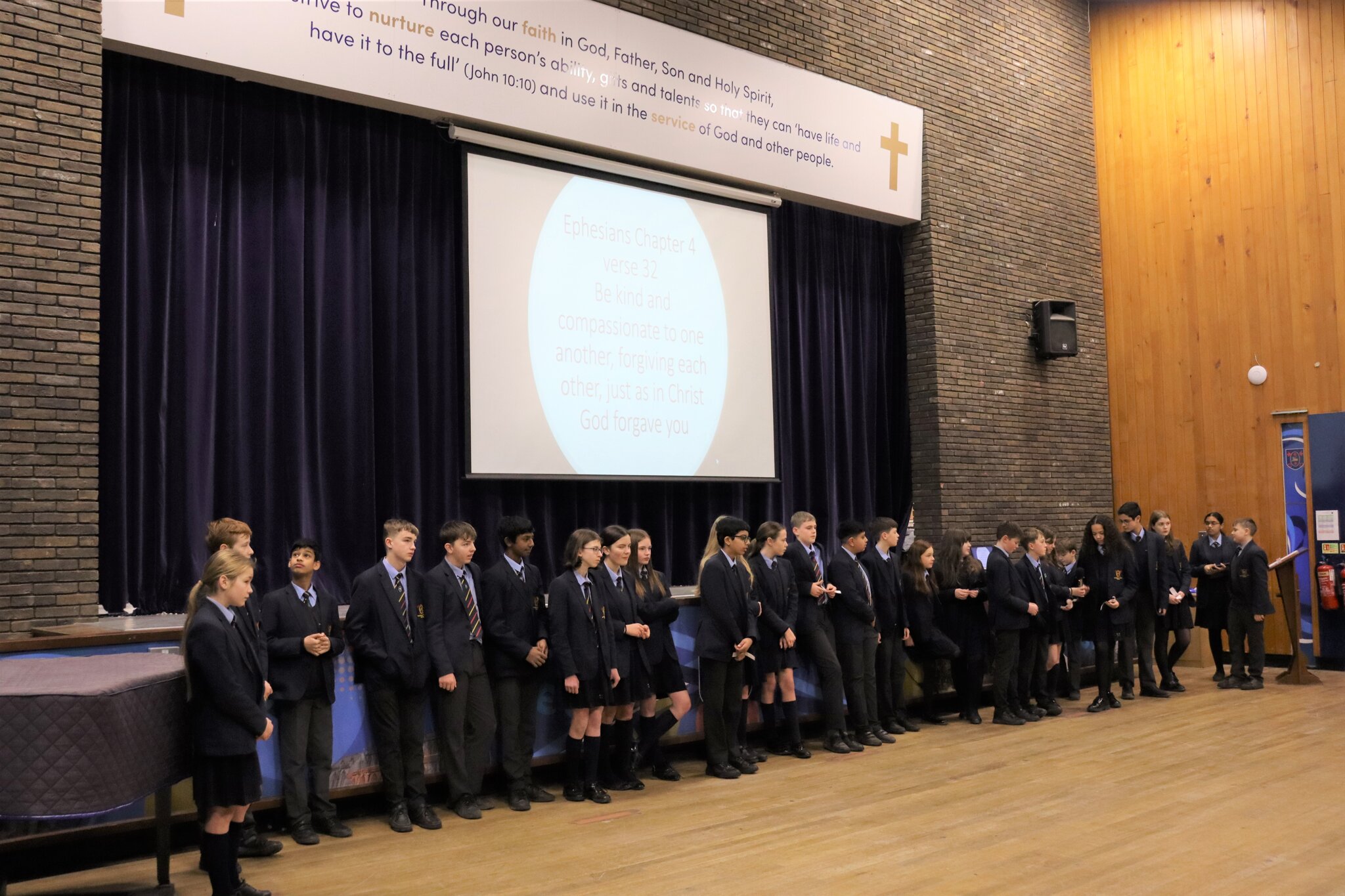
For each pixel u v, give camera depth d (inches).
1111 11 432.1
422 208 263.1
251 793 144.3
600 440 283.0
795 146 327.0
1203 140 408.2
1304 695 324.5
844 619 269.9
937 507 354.0
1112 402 428.8
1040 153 407.5
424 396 261.3
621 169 289.3
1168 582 345.1
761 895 152.6
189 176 226.8
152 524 220.8
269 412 235.1
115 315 216.5
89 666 147.6
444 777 210.7
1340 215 375.6
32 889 162.9
